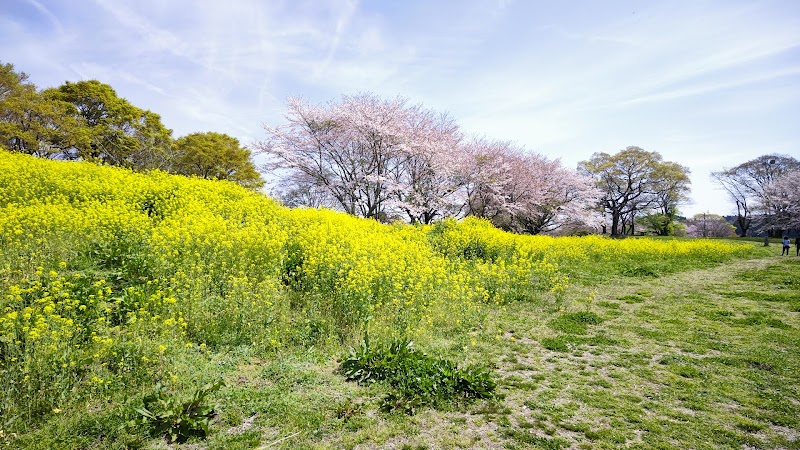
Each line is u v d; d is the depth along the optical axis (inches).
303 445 134.1
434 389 170.7
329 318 243.0
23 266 222.5
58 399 144.5
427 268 333.4
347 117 787.4
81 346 169.8
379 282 295.9
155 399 146.6
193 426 136.4
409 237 506.3
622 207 1743.4
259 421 146.4
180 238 297.3
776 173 1729.8
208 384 163.2
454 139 951.0
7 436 126.6
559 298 342.3
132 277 240.4
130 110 1051.9
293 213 517.7
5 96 788.6
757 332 268.2
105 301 204.7
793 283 429.7
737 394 179.3
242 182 1316.4
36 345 152.3
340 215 577.9
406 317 258.8
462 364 210.4
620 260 580.1
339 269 297.0
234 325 220.1
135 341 177.6
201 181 556.4
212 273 269.4
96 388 153.9
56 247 261.6
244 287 248.1
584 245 653.3
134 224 320.5
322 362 199.3
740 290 405.7
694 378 197.5
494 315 303.4
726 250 737.0
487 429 148.6
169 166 1167.0
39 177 414.3
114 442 129.3
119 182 458.0
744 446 140.8
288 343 217.3
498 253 499.5
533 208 1112.2
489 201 1019.9
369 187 819.4
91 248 255.3
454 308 287.4
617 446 139.3
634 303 351.3
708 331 271.9
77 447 126.0
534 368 209.0
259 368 188.5
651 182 1689.2
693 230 2105.1
